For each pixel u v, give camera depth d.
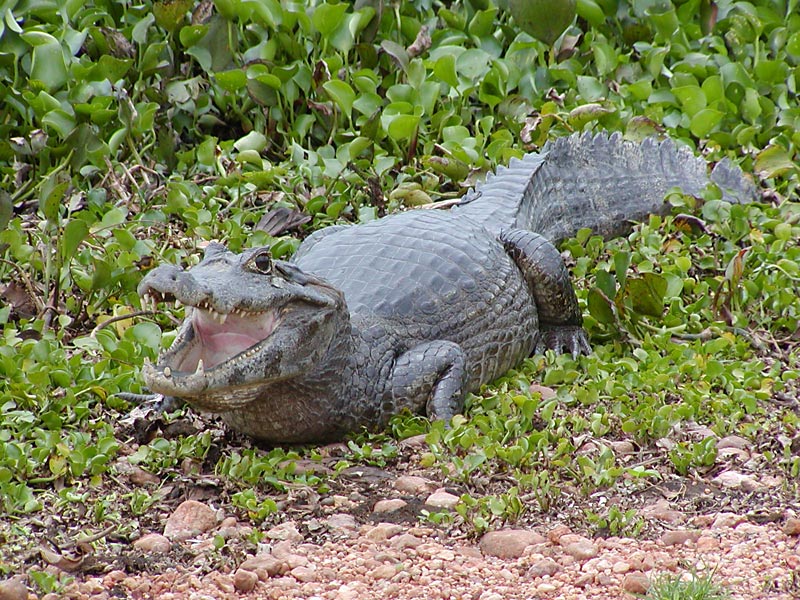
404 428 10.11
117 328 11.29
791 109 15.81
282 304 9.09
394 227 11.82
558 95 15.80
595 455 9.46
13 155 13.70
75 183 13.65
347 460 9.57
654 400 10.29
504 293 11.52
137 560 7.85
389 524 8.39
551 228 13.71
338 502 8.77
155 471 9.08
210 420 10.06
